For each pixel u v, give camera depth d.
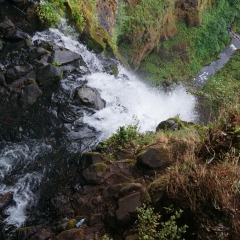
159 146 5.66
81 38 9.33
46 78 7.34
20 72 7.17
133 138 6.60
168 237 4.07
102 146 6.54
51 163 6.43
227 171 4.15
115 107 8.44
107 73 9.59
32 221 5.64
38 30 8.27
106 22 11.38
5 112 6.71
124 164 5.91
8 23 7.64
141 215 4.49
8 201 5.69
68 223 5.22
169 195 4.43
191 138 5.56
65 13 8.96
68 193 5.99
